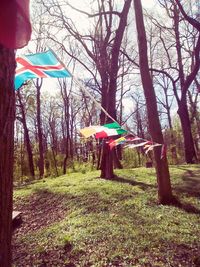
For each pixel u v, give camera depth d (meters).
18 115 30.77
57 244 7.17
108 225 7.84
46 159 31.12
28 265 6.62
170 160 25.36
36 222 9.72
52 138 43.47
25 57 3.57
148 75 9.79
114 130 4.77
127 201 9.88
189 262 6.05
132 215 8.61
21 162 32.69
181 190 10.89
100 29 17.78
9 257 2.43
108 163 14.02
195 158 21.23
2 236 2.37
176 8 22.17
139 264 6.00
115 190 11.25
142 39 9.83
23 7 1.16
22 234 8.83
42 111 44.59
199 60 20.30
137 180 13.09
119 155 23.70
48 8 16.66
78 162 26.95
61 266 6.35
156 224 7.86
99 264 6.13
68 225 8.30
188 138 21.42
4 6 1.16
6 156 2.36
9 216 2.42
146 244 6.70
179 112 21.66
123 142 5.23
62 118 44.50
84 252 6.69
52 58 3.61
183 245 6.64
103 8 17.83
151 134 9.73
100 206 9.58
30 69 3.62
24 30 1.18
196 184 11.76
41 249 7.13
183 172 14.55
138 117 41.81
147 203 9.63
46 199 11.64
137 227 7.70
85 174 16.30
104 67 16.22
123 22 14.24
